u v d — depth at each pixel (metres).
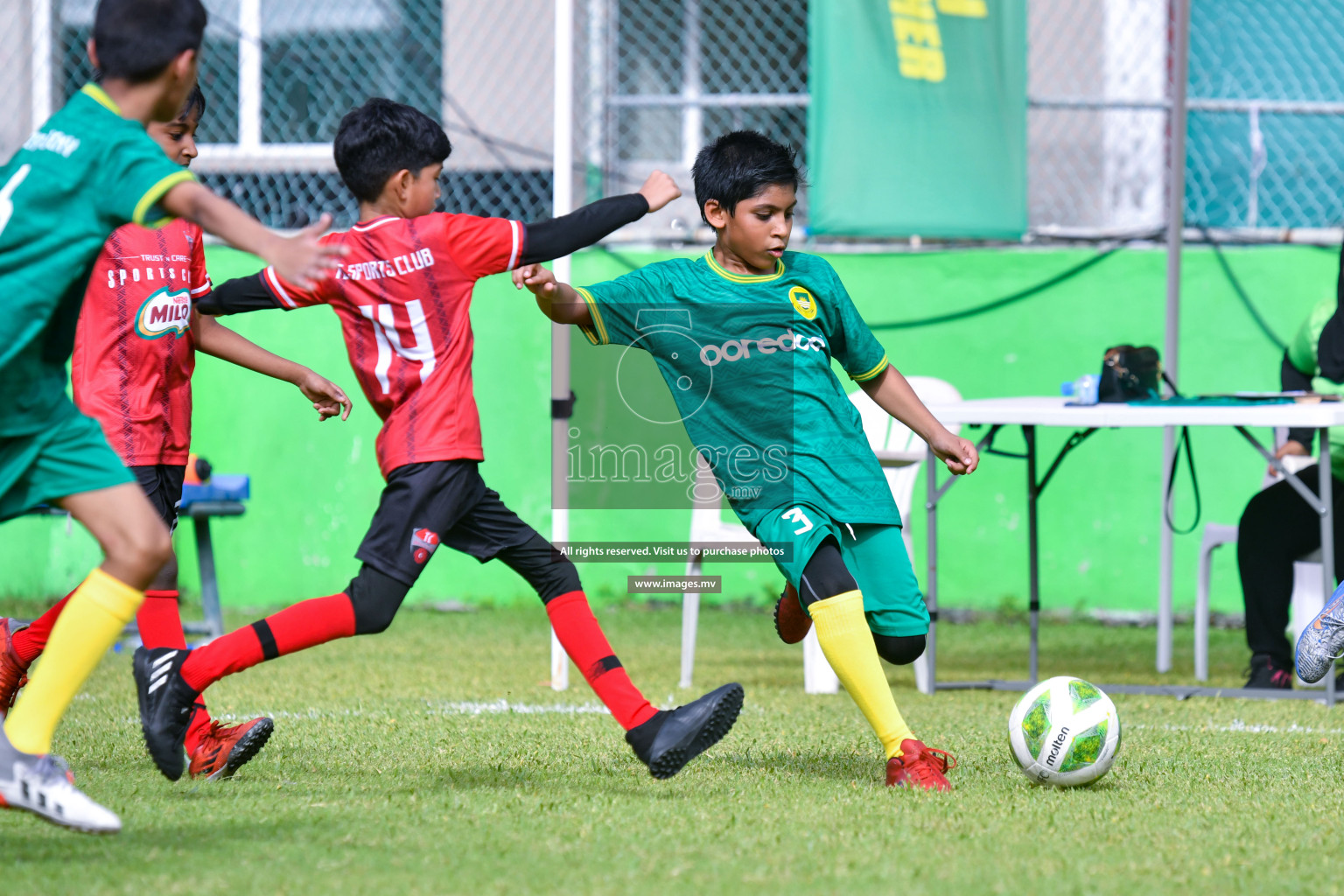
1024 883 8.12
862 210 21.53
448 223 10.37
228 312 11.00
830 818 9.77
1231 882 8.23
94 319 12.01
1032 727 11.00
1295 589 18.88
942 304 24.95
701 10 27.44
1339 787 11.20
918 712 15.80
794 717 15.20
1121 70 26.12
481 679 18.11
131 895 7.64
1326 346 17.92
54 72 27.56
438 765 11.87
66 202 8.41
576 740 13.20
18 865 8.23
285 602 25.69
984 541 24.73
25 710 8.59
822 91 21.45
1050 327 24.75
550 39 27.05
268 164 27.19
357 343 10.46
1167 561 19.52
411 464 10.27
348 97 27.47
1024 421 16.67
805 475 11.16
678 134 27.53
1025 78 21.81
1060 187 26.48
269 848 8.71
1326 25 25.81
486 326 25.47
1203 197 26.02
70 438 8.74
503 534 10.73
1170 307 20.78
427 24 27.44
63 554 25.09
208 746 11.08
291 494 25.66
